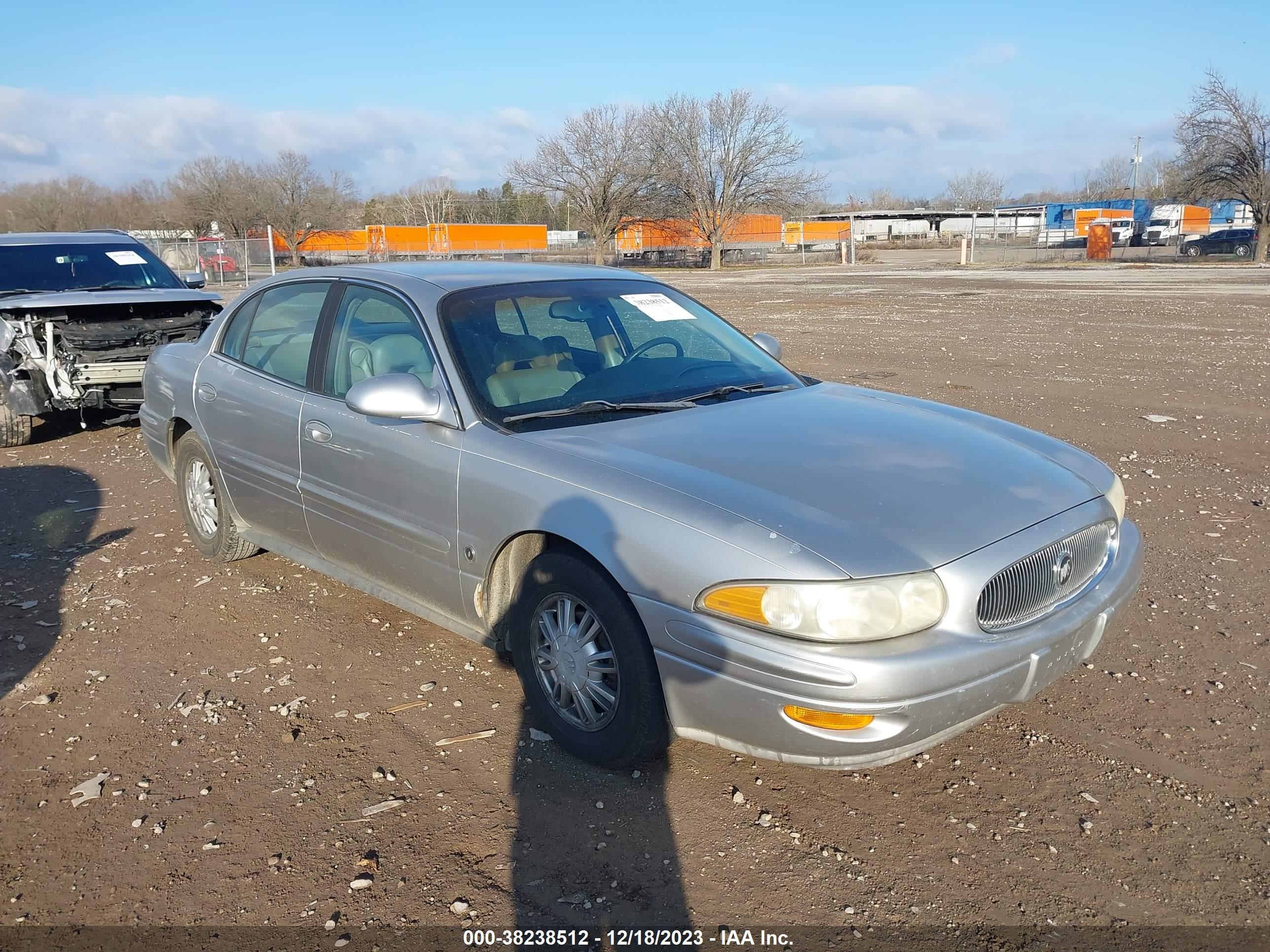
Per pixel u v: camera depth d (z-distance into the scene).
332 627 4.53
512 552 3.51
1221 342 14.84
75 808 3.17
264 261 39.19
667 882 2.79
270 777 3.32
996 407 9.70
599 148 56.22
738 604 2.79
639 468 3.18
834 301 25.50
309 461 4.24
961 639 2.81
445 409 3.63
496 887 2.77
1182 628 4.42
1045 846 2.94
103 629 4.53
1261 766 3.32
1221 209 64.62
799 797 3.19
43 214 66.19
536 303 4.17
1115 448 7.90
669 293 4.77
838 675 2.67
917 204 130.75
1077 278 34.03
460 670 4.09
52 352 8.30
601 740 3.25
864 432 3.60
